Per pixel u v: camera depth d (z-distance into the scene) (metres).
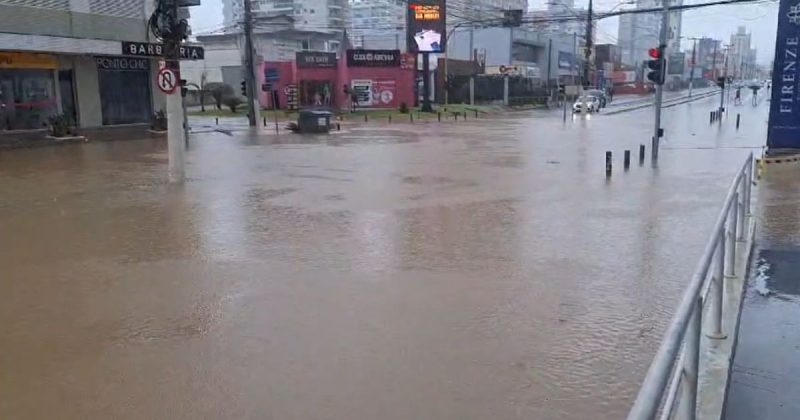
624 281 7.26
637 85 104.19
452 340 5.54
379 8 89.12
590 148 23.86
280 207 11.93
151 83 33.91
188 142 26.47
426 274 7.56
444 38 51.94
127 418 4.33
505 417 4.23
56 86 29.42
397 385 4.71
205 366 5.11
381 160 19.81
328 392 4.62
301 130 32.12
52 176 16.34
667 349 2.11
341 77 56.22
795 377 4.61
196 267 7.95
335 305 6.48
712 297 4.81
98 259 8.37
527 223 10.48
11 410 4.44
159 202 12.53
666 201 12.54
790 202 12.23
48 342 5.63
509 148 23.92
